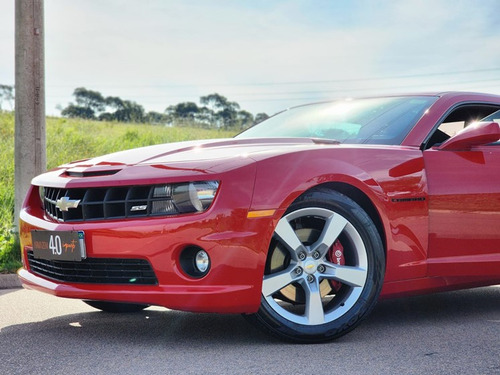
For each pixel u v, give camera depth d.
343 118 3.99
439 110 3.79
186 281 2.88
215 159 3.01
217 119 20.33
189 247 2.91
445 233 3.54
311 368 2.67
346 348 3.02
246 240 2.89
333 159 3.18
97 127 18.61
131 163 3.15
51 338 3.25
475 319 3.81
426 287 3.57
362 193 3.28
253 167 2.96
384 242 3.35
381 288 3.29
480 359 2.85
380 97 4.18
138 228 2.93
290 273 3.07
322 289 3.32
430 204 3.47
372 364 2.74
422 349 3.02
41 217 3.45
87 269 3.11
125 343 3.12
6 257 5.44
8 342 3.17
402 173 3.38
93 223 3.05
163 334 3.31
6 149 10.60
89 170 3.20
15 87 5.90
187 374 2.58
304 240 3.20
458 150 3.67
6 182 8.65
